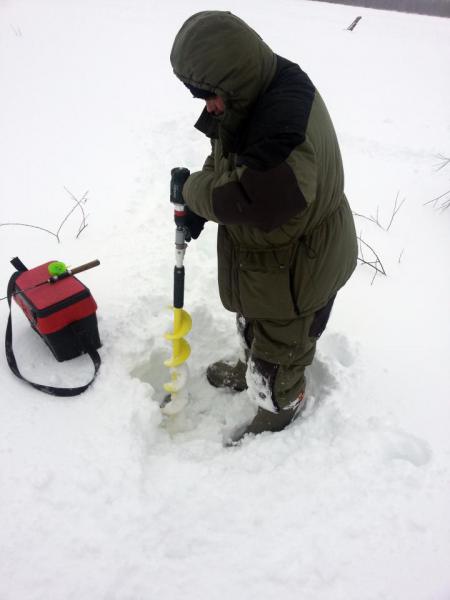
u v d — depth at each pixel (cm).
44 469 159
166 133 427
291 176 107
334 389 199
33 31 674
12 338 209
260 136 110
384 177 392
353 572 143
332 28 946
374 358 222
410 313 255
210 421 212
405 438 184
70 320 187
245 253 142
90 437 172
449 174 399
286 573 142
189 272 264
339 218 141
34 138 398
